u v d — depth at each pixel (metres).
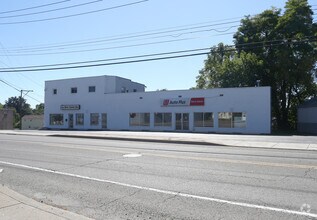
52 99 52.84
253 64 45.50
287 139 23.53
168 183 8.25
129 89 52.09
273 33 46.12
